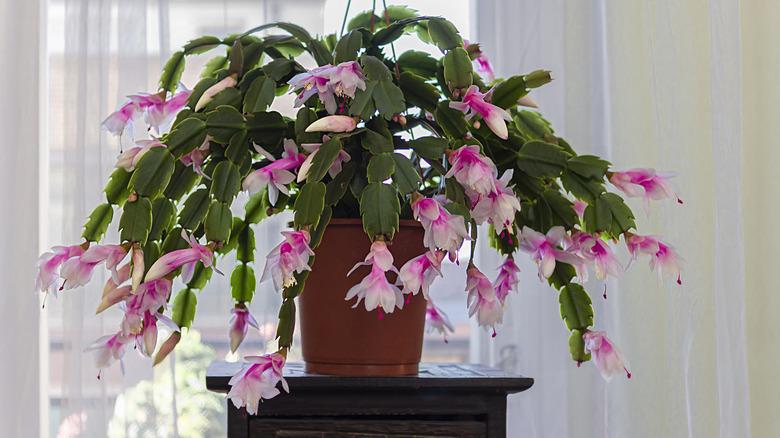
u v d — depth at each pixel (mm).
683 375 1423
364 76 872
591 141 1471
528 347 1438
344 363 936
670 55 1456
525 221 985
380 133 904
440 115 912
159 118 1020
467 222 858
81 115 1373
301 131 902
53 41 1427
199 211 889
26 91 1378
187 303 976
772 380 1456
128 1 1398
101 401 1356
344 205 976
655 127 1453
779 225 1466
